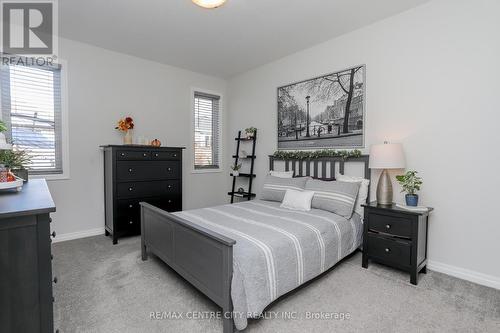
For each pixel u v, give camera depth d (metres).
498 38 2.14
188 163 4.48
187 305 1.92
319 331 1.63
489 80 2.18
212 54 3.77
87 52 3.41
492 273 2.20
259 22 2.86
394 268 2.54
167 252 2.30
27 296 1.10
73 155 3.35
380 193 2.61
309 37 3.22
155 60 3.99
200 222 2.32
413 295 2.04
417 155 2.60
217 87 4.82
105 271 2.45
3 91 2.94
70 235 3.36
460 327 1.66
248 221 2.36
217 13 2.68
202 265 1.83
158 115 4.09
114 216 3.20
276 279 1.76
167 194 3.68
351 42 3.08
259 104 4.29
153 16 2.73
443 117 2.43
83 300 1.96
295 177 3.47
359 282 2.25
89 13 2.68
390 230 2.38
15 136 3.02
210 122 4.85
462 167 2.34
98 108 3.52
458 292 2.09
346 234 2.51
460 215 2.35
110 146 3.21
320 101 3.41
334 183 2.87
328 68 3.31
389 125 2.79
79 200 3.41
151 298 2.00
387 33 2.78
